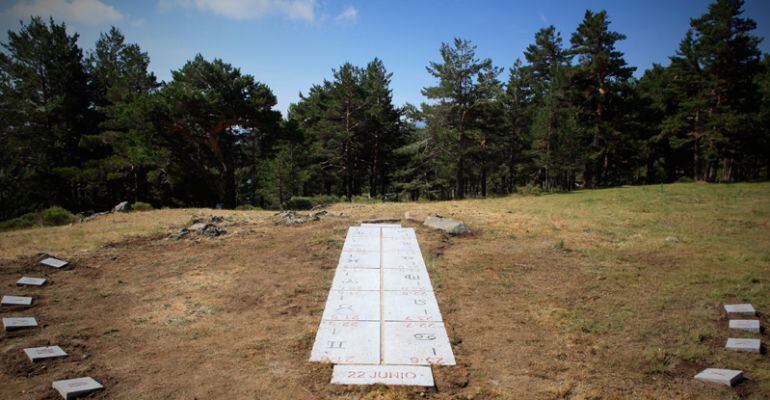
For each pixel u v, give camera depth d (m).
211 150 31.27
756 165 48.06
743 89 34.28
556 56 54.31
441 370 6.79
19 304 8.86
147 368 6.71
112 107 31.81
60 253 12.30
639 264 11.54
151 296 9.59
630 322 8.40
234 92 27.03
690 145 43.16
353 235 13.66
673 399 6.03
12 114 33.31
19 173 34.94
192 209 22.39
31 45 34.38
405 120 50.28
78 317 8.52
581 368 6.88
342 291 9.70
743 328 7.99
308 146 45.16
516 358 7.17
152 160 28.56
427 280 10.38
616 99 38.91
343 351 7.26
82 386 6.00
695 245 13.27
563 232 14.91
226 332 7.97
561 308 9.01
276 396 6.02
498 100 36.19
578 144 40.06
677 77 37.03
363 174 46.12
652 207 21.20
